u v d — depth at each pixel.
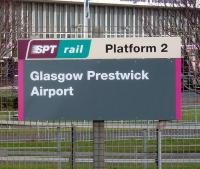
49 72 10.14
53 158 13.71
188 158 14.47
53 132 14.31
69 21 65.19
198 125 13.99
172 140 14.56
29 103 10.16
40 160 13.75
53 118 10.12
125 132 13.89
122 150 13.94
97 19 64.56
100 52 10.10
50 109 10.13
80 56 10.10
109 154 13.94
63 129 13.77
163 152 14.36
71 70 10.11
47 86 10.13
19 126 14.28
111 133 13.91
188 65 15.18
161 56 10.04
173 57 10.03
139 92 10.03
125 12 63.34
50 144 14.20
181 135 14.59
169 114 10.02
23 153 13.98
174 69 10.04
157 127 11.73
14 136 14.30
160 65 10.04
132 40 10.05
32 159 13.81
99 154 10.31
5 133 14.36
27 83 10.17
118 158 13.87
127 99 10.05
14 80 14.75
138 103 10.03
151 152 13.20
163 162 14.15
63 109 10.11
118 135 13.96
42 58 10.15
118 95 10.06
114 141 14.01
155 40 10.04
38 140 14.30
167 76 10.04
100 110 10.08
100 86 10.08
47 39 10.14
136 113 10.04
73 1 64.62
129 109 10.04
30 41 10.17
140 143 13.88
